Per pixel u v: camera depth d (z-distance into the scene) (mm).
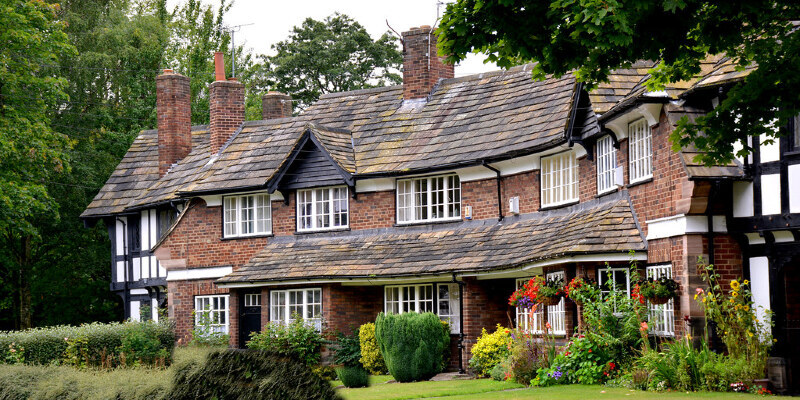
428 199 26234
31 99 34094
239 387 12578
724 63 17672
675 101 18234
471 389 18406
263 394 12297
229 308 28141
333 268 25750
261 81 54281
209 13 52969
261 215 28922
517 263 21625
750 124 14070
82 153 40938
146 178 36406
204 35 52531
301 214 28156
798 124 16734
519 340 19844
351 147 28281
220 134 31562
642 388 16719
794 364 16656
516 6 11688
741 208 17594
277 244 28219
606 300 18734
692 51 12273
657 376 16641
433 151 26344
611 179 21016
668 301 18344
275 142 29891
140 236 34969
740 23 12078
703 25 12102
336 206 27656
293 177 28234
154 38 46344
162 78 35125
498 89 27312
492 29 11758
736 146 17625
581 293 19312
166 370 14297
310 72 54219
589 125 21312
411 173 26047
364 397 17219
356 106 30172
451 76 29891
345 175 26922
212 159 31250
